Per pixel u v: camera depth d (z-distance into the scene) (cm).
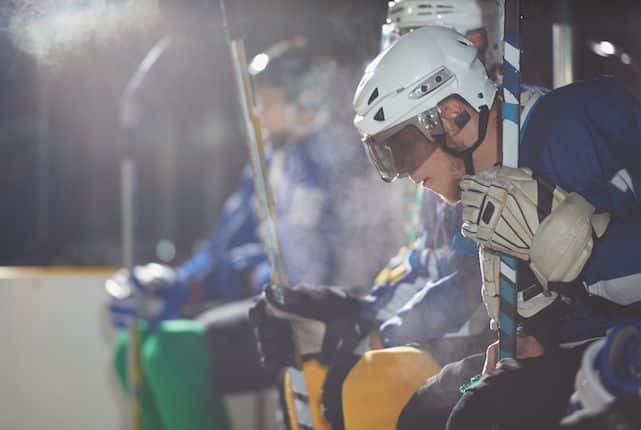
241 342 515
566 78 357
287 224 510
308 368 340
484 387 265
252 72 514
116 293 528
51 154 629
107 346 587
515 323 275
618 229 261
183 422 508
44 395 592
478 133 290
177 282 528
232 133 712
